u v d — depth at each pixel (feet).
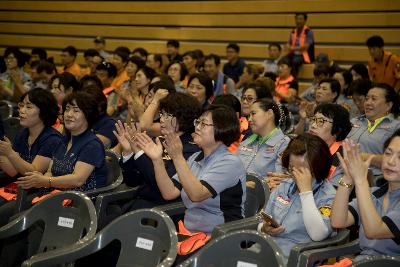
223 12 31.27
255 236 7.01
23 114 12.50
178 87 21.13
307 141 8.63
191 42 32.22
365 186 7.71
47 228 8.97
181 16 32.76
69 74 17.25
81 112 11.53
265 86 14.70
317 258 7.88
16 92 23.20
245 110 14.51
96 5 35.94
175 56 28.91
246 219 8.99
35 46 37.88
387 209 8.22
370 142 14.17
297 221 8.63
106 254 10.12
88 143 11.55
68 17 36.88
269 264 6.79
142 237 8.00
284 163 8.87
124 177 11.45
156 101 13.58
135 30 34.24
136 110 15.79
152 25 33.96
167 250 7.60
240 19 30.63
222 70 28.99
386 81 23.38
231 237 7.14
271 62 27.02
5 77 23.91
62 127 15.74
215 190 9.13
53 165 11.92
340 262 8.18
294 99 22.20
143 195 10.96
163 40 33.32
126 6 34.88
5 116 18.52
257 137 12.87
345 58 26.84
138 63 22.31
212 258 7.17
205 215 9.37
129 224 8.06
